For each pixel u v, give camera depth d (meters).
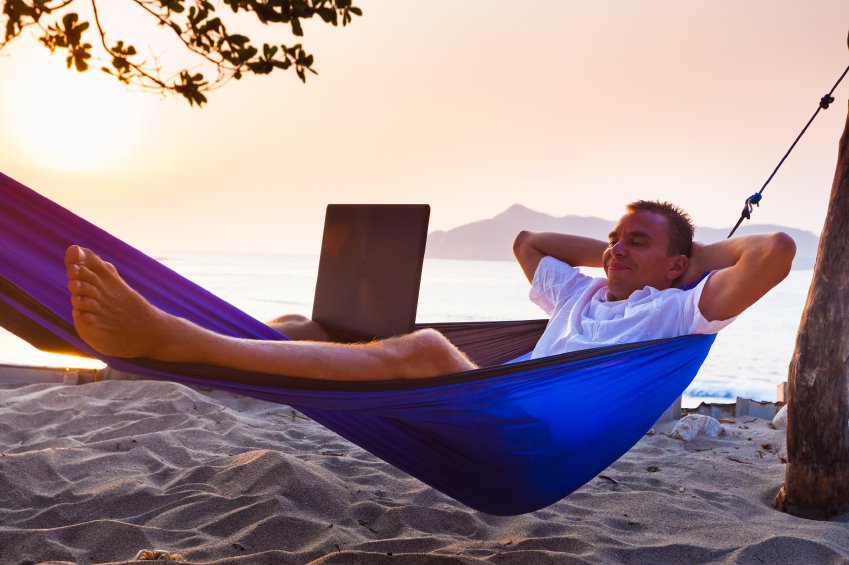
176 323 1.77
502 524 3.12
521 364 2.07
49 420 4.54
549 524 3.05
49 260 2.18
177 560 2.48
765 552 2.84
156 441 3.91
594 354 2.20
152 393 5.01
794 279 53.12
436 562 2.55
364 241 2.88
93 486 3.32
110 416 4.51
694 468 4.12
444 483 2.47
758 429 4.98
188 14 2.72
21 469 3.38
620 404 2.44
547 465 2.40
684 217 2.95
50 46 2.73
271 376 1.86
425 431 2.23
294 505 3.09
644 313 2.75
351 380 1.93
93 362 6.30
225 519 2.93
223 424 4.48
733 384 14.71
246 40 2.73
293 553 2.62
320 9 2.74
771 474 3.99
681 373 2.62
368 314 2.82
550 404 2.25
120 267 2.26
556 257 3.45
